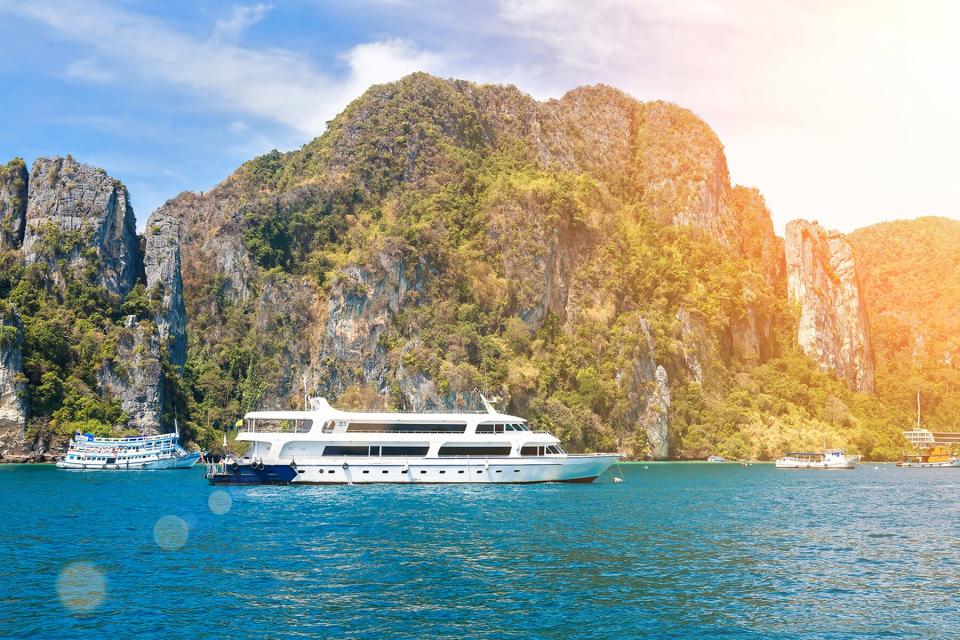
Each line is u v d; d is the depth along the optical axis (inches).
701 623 1334.9
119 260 7047.2
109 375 6151.6
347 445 3383.4
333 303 7504.9
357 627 1302.9
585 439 7406.5
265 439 3380.9
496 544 2006.6
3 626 1301.7
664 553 1919.3
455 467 3420.3
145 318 6904.5
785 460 6737.2
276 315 7785.4
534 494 3218.5
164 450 5423.2
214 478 3393.2
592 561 1808.6
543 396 7426.2
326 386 7308.1
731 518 2618.1
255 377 7500.0
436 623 1325.0
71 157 7175.2
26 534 2144.4
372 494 3127.5
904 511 2947.8
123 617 1350.9
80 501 2950.3
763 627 1317.7
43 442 5620.1
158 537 2094.0
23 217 7037.4
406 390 7017.7
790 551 1979.6
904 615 1391.5
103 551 1894.7
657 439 7864.2
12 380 5575.8
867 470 6505.9
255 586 1551.4
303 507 2728.8
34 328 5989.2
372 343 7416.3
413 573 1668.3
